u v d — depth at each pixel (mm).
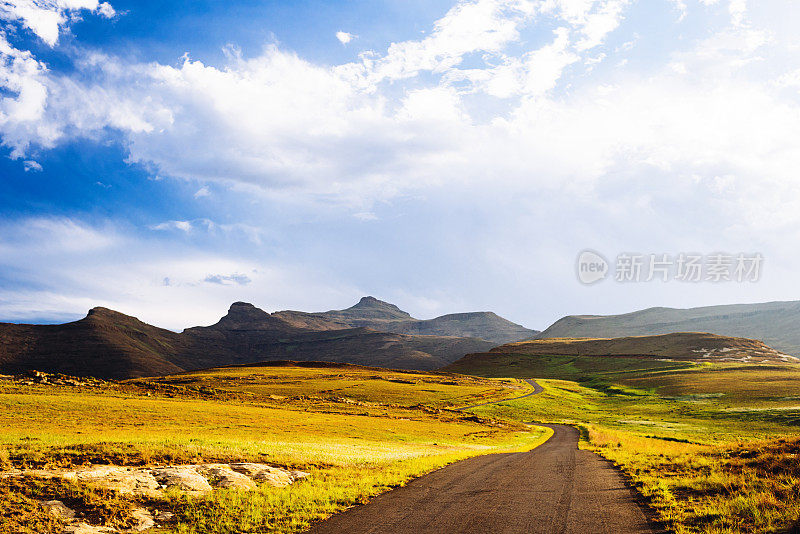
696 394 139000
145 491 14719
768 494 12125
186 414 51438
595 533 10797
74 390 73312
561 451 35562
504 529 11352
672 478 16906
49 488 13680
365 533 11273
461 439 53875
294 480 18266
